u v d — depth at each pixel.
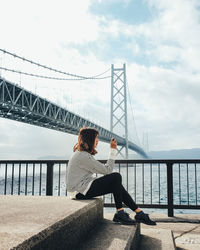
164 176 40.72
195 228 4.11
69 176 2.98
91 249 2.17
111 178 2.91
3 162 5.03
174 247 2.82
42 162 4.98
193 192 22.00
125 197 2.97
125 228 2.76
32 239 1.54
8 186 28.42
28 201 2.87
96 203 2.87
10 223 1.87
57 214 2.16
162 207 4.78
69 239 2.10
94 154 3.09
